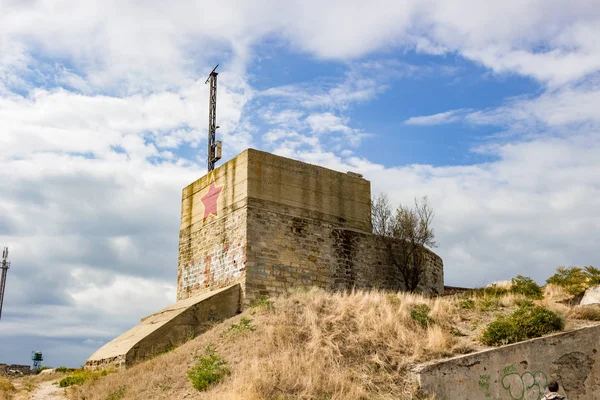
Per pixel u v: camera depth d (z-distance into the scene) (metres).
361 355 16.41
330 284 29.20
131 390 17.47
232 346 18.52
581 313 18.67
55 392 20.62
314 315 18.59
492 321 18.78
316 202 29.95
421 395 14.80
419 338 17.42
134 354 23.62
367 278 30.83
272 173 28.73
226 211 29.00
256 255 27.11
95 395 18.28
